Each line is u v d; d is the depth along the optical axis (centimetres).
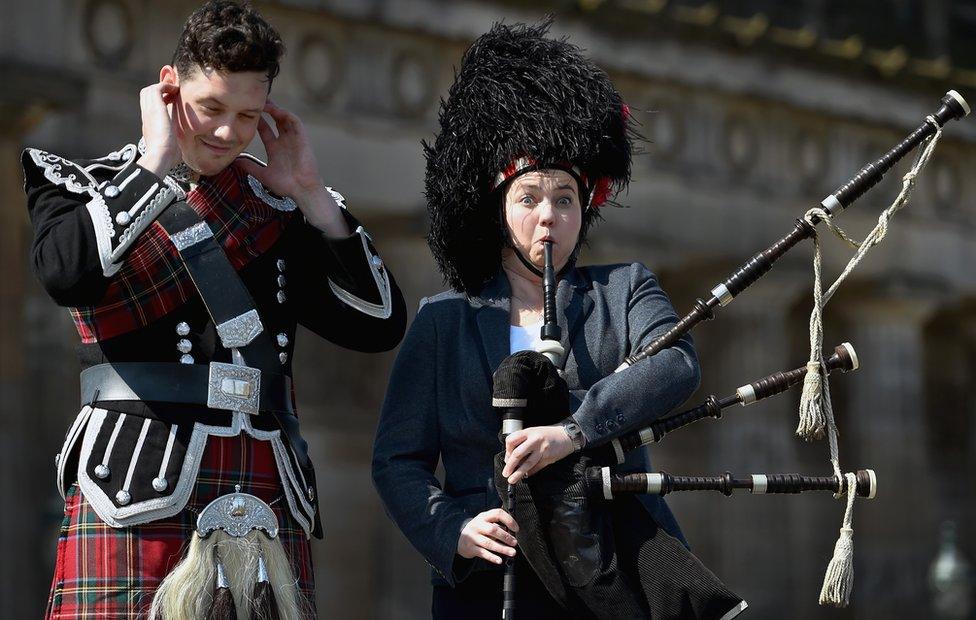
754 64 7994
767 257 1434
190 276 1302
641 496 1475
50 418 6350
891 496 8694
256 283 1352
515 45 1519
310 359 7294
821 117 8312
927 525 8744
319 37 6638
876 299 8738
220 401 1292
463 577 1400
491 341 1490
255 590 1270
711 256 7844
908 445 8788
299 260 1400
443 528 1404
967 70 8962
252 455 1306
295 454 1343
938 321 9969
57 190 1295
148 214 1258
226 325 1300
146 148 1288
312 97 6600
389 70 6819
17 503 5847
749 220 8006
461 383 1482
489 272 1533
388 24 6750
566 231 1483
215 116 1307
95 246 1243
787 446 8219
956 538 9675
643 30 7538
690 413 1422
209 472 1284
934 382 9956
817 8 8444
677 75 7700
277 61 1328
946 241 8819
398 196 6750
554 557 1352
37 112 5803
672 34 7662
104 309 1294
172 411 1280
